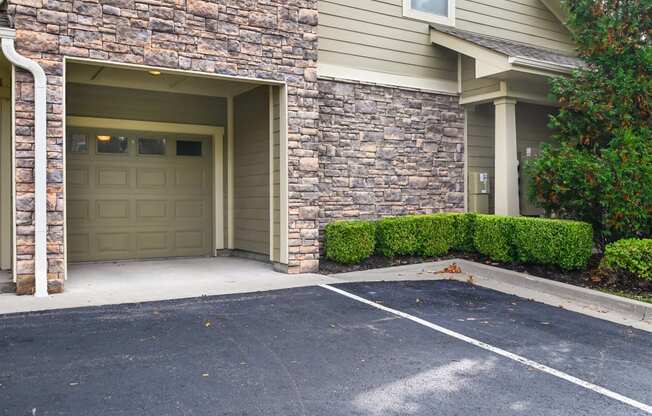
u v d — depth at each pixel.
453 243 9.11
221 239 10.05
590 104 7.62
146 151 9.50
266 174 8.98
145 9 6.76
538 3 11.33
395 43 9.51
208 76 7.29
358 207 9.14
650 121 7.57
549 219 7.89
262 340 4.82
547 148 8.01
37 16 6.14
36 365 4.11
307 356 4.45
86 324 5.15
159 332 4.97
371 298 6.50
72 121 8.71
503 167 9.11
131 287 6.82
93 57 6.45
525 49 9.77
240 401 3.57
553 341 5.04
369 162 9.25
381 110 9.37
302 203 7.96
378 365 4.30
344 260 8.21
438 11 10.02
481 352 4.68
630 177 7.08
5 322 5.16
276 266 8.20
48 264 6.24
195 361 4.27
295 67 7.88
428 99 9.86
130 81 8.91
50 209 6.21
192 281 7.30
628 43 7.62
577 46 8.49
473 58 9.46
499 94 9.22
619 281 6.88
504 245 8.20
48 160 6.20
